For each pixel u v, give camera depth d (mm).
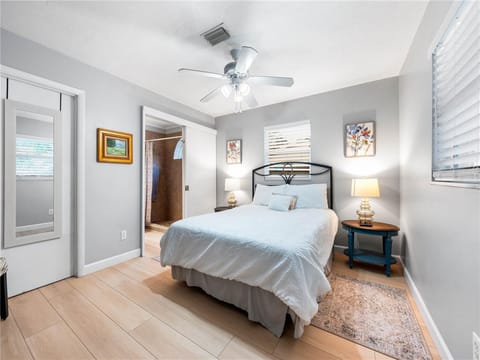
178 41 1901
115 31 1768
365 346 1275
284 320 1354
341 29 1746
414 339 1326
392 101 2627
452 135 1186
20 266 1858
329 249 2143
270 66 2352
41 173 1972
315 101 3160
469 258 959
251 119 3795
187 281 1937
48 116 2010
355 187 2508
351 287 1975
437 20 1339
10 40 1746
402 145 2420
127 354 1228
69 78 2109
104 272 2297
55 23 1664
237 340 1334
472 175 966
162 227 4398
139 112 2799
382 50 2055
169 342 1316
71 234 2186
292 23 1671
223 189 4117
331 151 3039
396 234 2252
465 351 985
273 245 1418
